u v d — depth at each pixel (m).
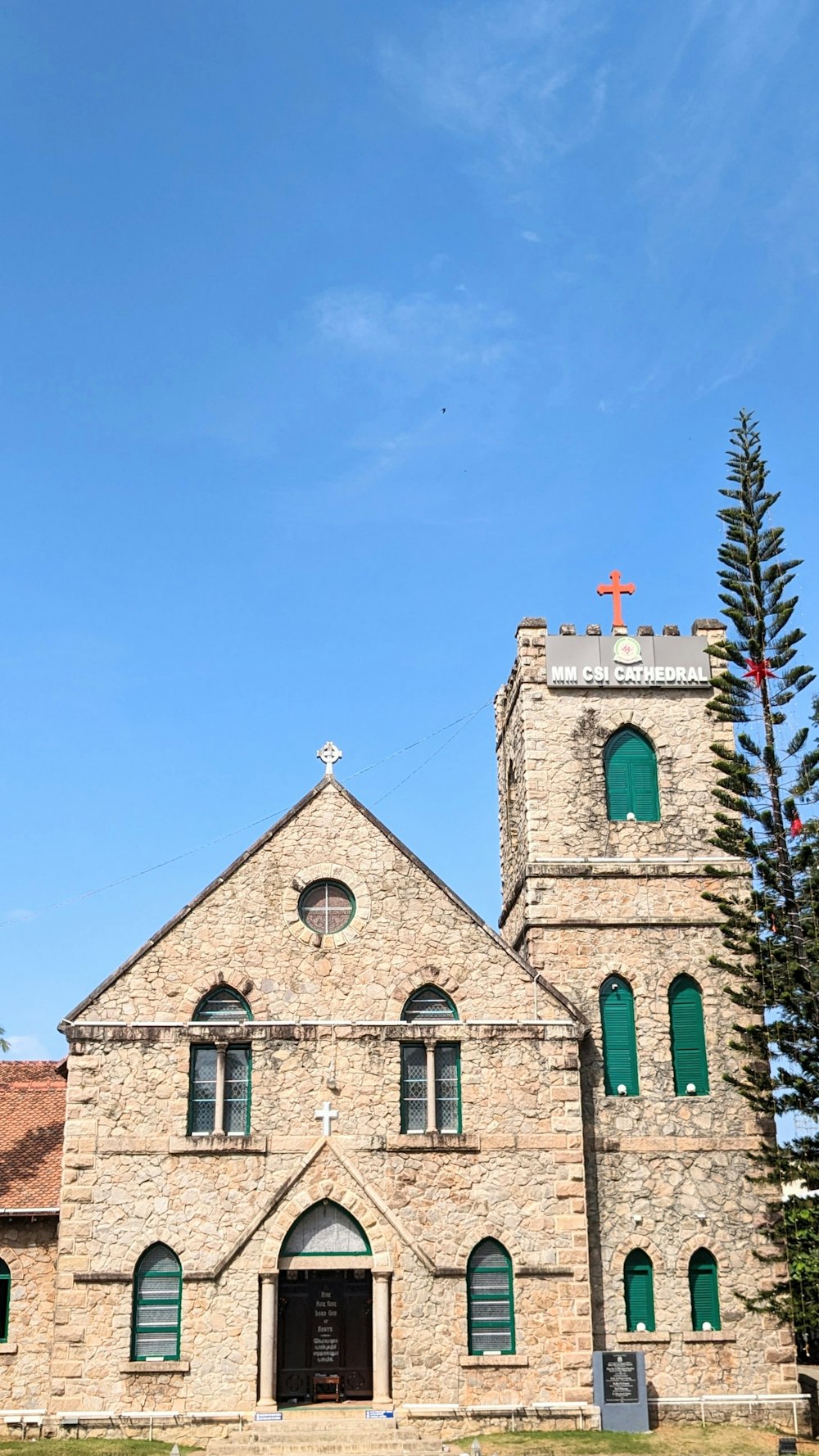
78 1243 33.44
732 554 40.25
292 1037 35.47
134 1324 33.06
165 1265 33.69
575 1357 33.62
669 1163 36.34
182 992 35.59
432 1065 35.72
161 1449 30.88
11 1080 41.25
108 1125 34.38
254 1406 32.44
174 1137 34.31
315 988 36.00
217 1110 34.81
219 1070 35.09
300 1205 33.97
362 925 36.66
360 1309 34.56
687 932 38.50
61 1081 41.25
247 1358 32.81
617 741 40.47
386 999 36.09
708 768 40.12
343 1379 33.97
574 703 40.44
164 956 35.88
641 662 40.78
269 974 35.97
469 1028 36.06
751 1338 35.09
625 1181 36.09
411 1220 34.28
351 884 36.97
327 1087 35.16
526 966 36.75
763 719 38.88
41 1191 35.50
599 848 39.16
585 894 38.66
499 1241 34.38
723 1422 34.06
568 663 40.69
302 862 37.06
